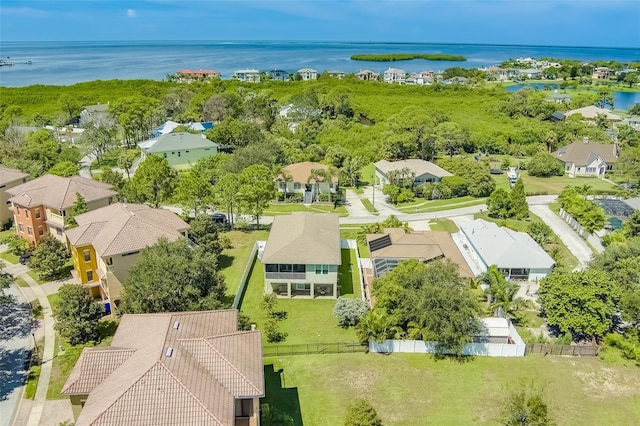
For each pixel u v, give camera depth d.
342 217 78.25
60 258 54.41
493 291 46.38
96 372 28.55
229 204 70.88
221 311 34.88
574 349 41.81
